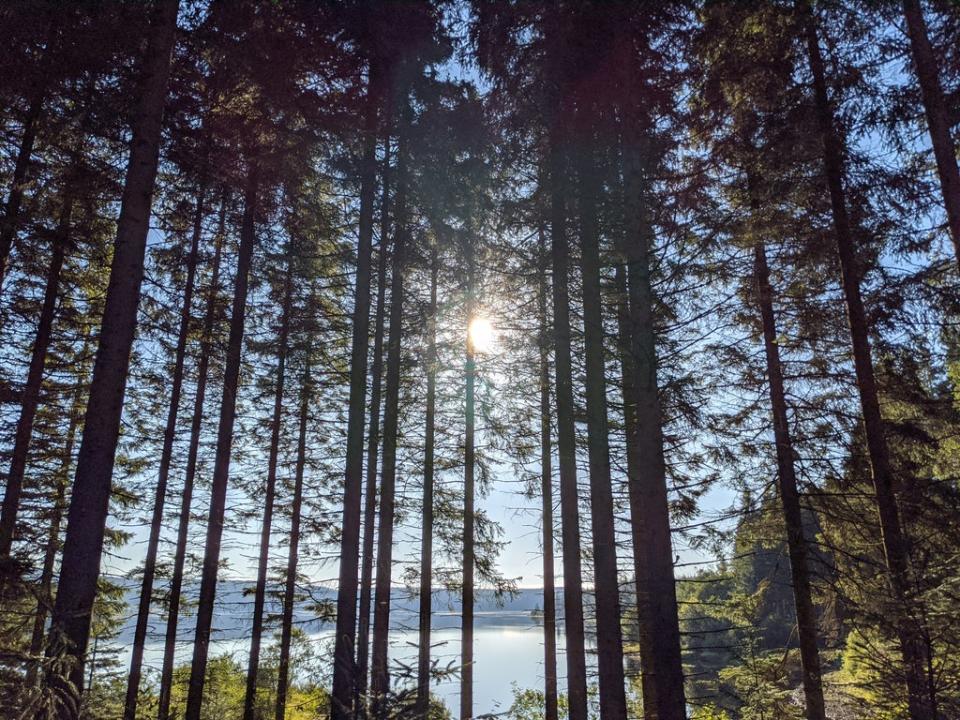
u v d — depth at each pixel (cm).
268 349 1692
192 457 1533
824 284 1185
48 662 528
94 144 1052
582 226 1102
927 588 832
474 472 1689
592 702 1691
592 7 984
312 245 1587
